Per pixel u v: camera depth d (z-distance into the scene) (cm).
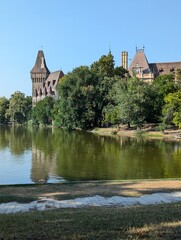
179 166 4050
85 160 4584
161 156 4928
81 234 1143
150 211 1488
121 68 13838
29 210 1694
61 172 3725
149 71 15762
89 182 2438
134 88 9306
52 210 1645
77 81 11600
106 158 4762
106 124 11162
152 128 9406
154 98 9231
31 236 1143
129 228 1192
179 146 6241
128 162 4381
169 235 1101
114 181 2481
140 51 16175
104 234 1130
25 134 10362
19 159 4734
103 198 1923
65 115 11788
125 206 1719
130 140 7538
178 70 11306
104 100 11156
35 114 17650
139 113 9050
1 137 9088
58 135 9581
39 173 3684
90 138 8256
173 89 9319
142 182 2419
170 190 2106
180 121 7788
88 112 11175
